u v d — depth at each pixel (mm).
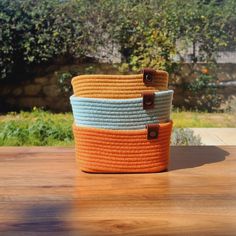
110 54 6227
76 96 1182
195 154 1411
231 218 835
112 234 764
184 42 6047
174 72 6172
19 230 784
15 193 996
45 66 6223
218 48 6164
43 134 3822
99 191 1008
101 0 5992
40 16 5953
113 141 1150
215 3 6102
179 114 5785
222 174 1156
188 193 991
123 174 1156
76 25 6051
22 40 5945
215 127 4738
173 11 6020
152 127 1147
